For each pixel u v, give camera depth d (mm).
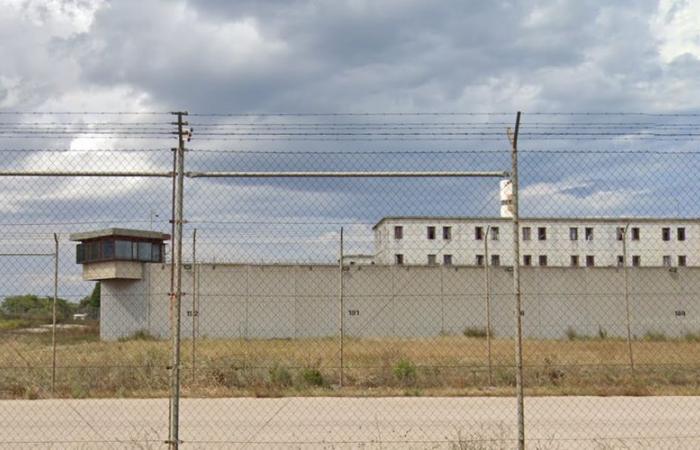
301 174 8906
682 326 51125
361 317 49781
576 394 17422
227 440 11906
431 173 8891
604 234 80250
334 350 28953
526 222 78562
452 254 75188
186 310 48125
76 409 15008
